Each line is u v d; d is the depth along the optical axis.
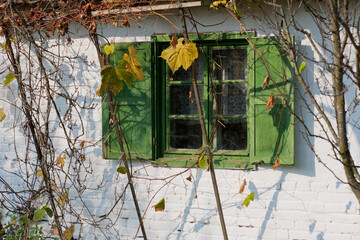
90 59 5.65
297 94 4.93
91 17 5.20
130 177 5.13
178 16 5.27
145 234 5.20
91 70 5.66
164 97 5.46
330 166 4.91
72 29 5.71
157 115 5.42
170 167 5.41
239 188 5.20
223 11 5.14
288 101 4.88
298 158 5.00
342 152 3.67
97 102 5.64
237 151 5.23
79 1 5.26
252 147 5.04
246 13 5.02
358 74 3.53
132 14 5.11
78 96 5.51
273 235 5.09
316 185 4.96
